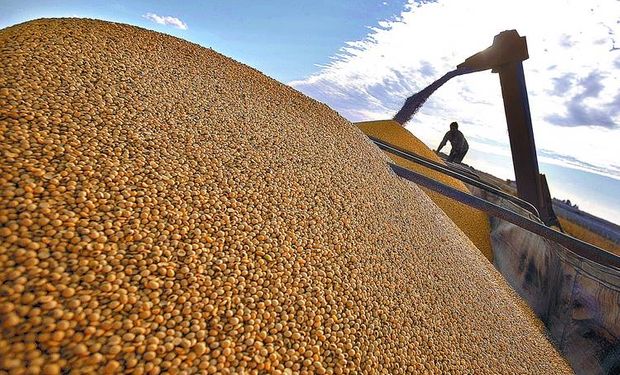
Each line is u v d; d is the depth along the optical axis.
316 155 3.48
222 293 1.75
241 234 2.16
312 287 2.15
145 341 1.39
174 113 2.71
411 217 3.91
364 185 3.61
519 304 4.98
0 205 1.47
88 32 2.87
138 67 2.90
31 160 1.72
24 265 1.35
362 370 1.95
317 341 1.90
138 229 1.77
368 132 10.10
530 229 3.84
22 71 2.13
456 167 10.01
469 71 7.74
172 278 1.67
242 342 1.65
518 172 6.69
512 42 6.28
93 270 1.49
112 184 1.88
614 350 3.88
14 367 1.12
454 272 3.64
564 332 4.60
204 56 3.78
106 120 2.23
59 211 1.59
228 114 3.15
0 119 1.82
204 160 2.50
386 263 2.87
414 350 2.34
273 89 4.16
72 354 1.23
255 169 2.77
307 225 2.62
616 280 4.11
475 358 2.73
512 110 6.50
